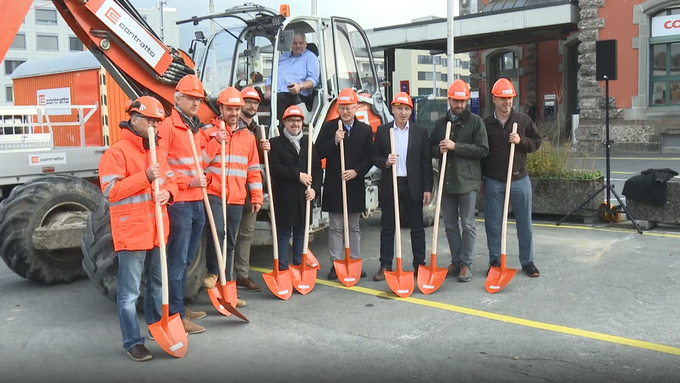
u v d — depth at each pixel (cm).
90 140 900
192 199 464
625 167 1425
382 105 802
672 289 543
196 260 524
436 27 2075
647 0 1775
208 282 549
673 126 1766
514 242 742
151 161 398
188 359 420
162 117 405
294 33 672
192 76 468
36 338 466
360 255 711
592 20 1864
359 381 377
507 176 578
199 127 486
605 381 369
